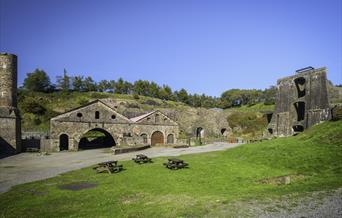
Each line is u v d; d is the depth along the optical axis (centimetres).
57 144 4259
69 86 11150
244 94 11638
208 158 2528
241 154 2505
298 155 2066
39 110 7394
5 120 4000
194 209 1082
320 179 1554
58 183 1764
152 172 1970
